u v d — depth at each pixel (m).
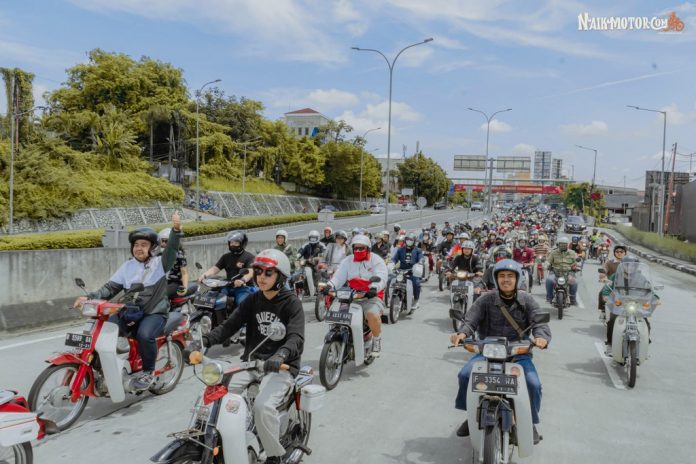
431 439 5.19
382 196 101.62
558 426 5.64
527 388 4.30
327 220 22.77
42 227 36.34
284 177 75.88
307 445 4.95
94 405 5.89
